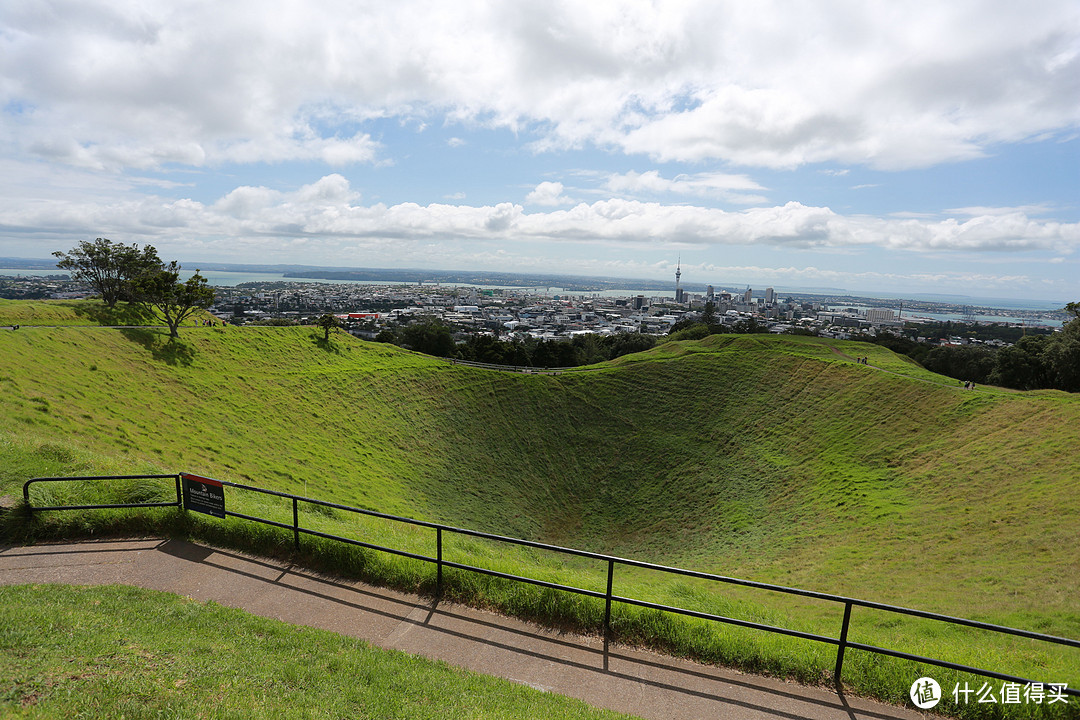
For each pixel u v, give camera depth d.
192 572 8.52
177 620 6.79
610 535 42.34
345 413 50.09
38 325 45.50
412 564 8.88
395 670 6.18
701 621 9.12
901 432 42.50
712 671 6.91
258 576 8.56
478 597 8.22
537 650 7.16
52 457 13.46
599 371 68.38
